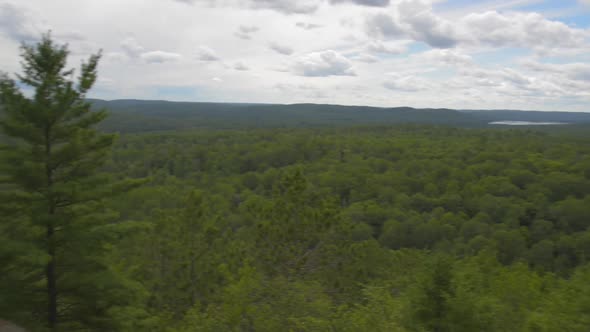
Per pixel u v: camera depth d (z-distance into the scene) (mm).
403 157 81688
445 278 8602
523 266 12945
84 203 10469
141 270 16125
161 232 17078
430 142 100000
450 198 53438
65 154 9820
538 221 46281
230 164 80750
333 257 13797
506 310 9367
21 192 9602
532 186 55094
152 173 73625
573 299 8977
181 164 79625
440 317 8391
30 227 9641
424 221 47844
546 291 11281
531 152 77812
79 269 9906
